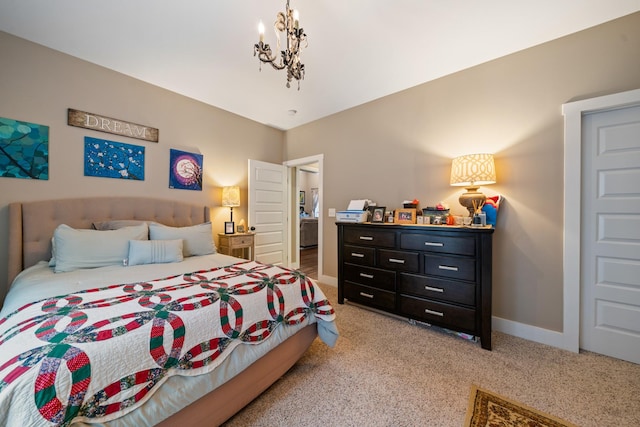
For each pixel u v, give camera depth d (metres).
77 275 1.76
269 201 4.09
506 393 1.48
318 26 1.90
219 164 3.54
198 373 1.09
